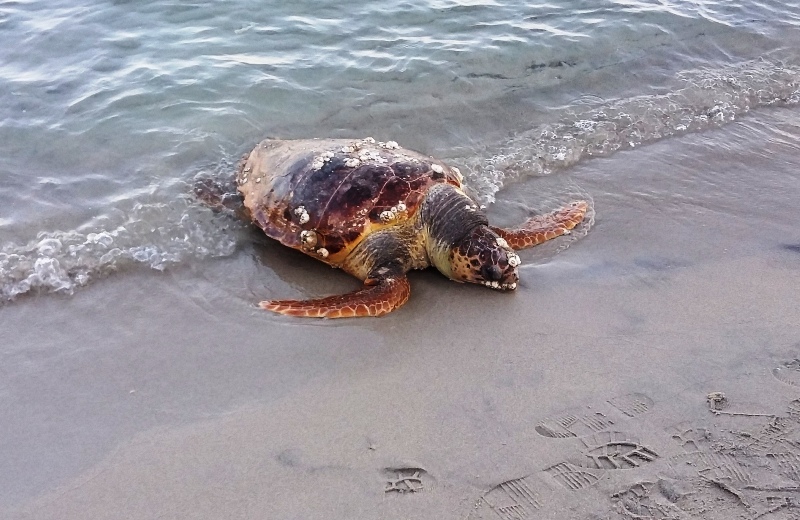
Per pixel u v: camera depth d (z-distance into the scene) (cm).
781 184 290
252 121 316
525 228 260
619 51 384
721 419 188
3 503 170
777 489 171
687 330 218
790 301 228
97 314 223
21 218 255
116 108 315
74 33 372
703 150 314
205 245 253
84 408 193
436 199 246
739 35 406
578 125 326
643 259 249
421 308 232
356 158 254
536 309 229
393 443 184
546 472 176
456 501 170
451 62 361
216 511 169
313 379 203
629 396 196
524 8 421
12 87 326
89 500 171
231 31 380
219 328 221
